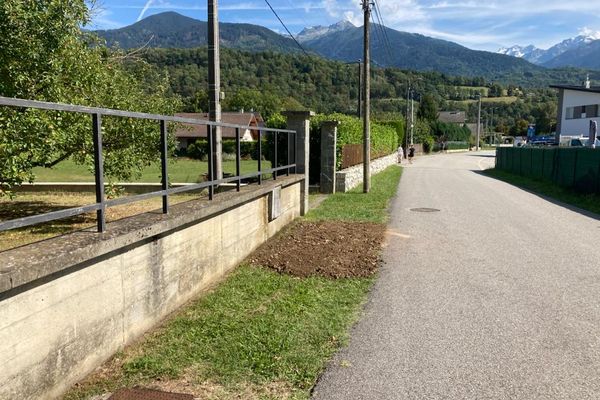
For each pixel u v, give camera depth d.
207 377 3.16
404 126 50.59
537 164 20.78
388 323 4.22
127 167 8.14
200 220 4.79
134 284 3.64
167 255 4.13
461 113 98.75
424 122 68.06
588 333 4.06
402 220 9.67
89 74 7.16
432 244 7.50
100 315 3.25
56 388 2.85
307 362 3.42
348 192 14.63
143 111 8.15
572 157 15.75
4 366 2.47
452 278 5.65
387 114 53.94
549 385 3.18
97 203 3.31
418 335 3.97
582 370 3.39
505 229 8.84
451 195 14.46
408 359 3.53
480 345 3.79
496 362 3.50
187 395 2.93
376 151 25.25
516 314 4.49
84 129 6.77
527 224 9.41
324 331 3.98
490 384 3.18
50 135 6.01
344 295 4.94
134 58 9.05
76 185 12.73
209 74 9.45
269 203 7.36
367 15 14.55
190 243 4.58
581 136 37.47
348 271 5.82
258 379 3.17
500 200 13.36
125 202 3.61
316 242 7.25
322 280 5.43
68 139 6.66
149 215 4.14
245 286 5.06
